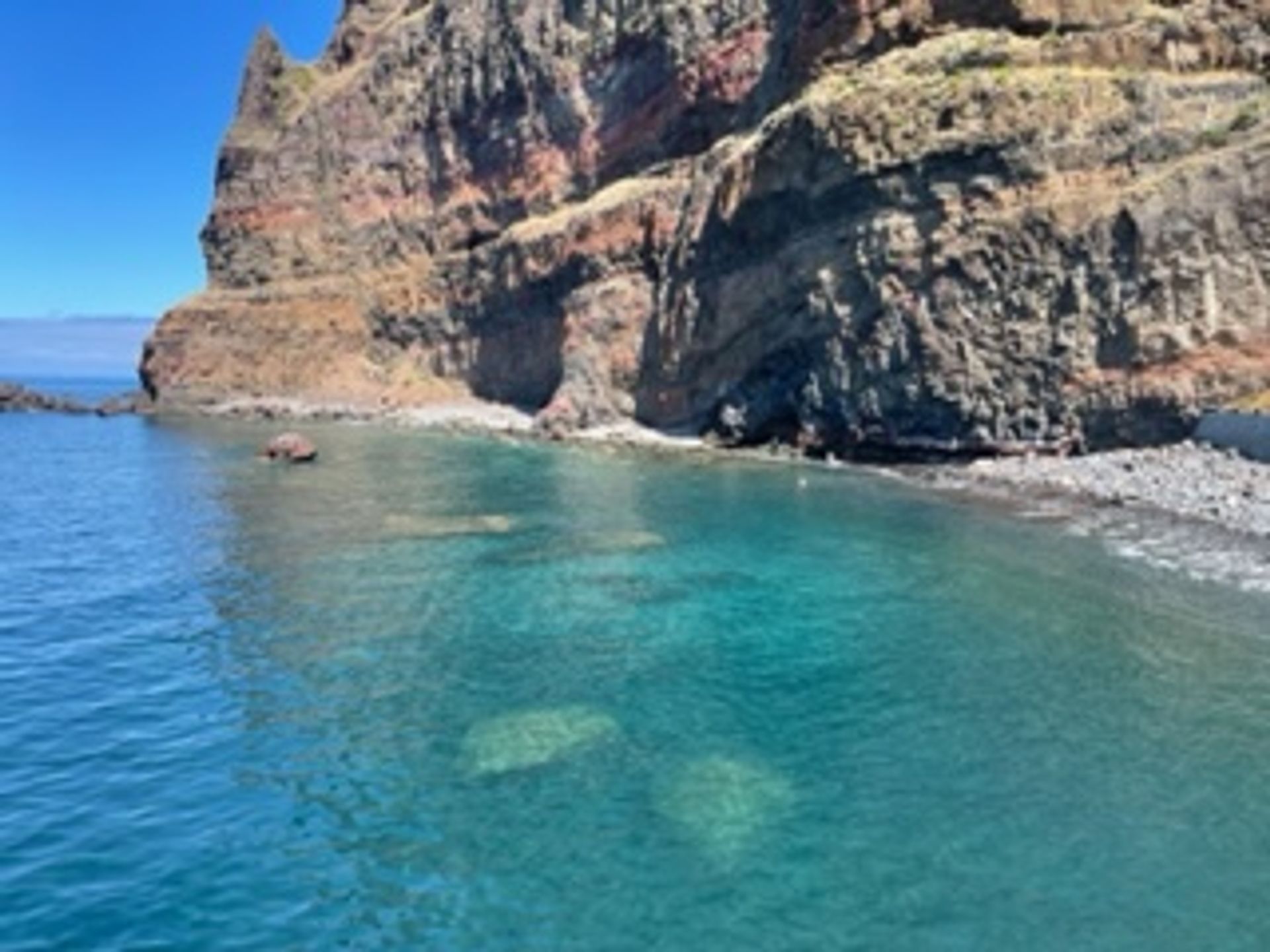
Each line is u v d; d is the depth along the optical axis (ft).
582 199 297.53
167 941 40.45
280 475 178.91
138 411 367.45
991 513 125.39
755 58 237.66
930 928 41.57
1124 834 48.78
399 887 44.60
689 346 218.18
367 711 64.85
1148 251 141.69
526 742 59.77
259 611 88.12
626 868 46.19
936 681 69.05
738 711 64.44
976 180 158.10
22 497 155.02
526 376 301.63
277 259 382.01
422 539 117.80
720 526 122.42
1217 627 78.28
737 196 199.21
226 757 57.77
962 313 160.15
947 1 178.19
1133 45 155.94
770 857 47.03
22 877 44.78
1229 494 117.70
